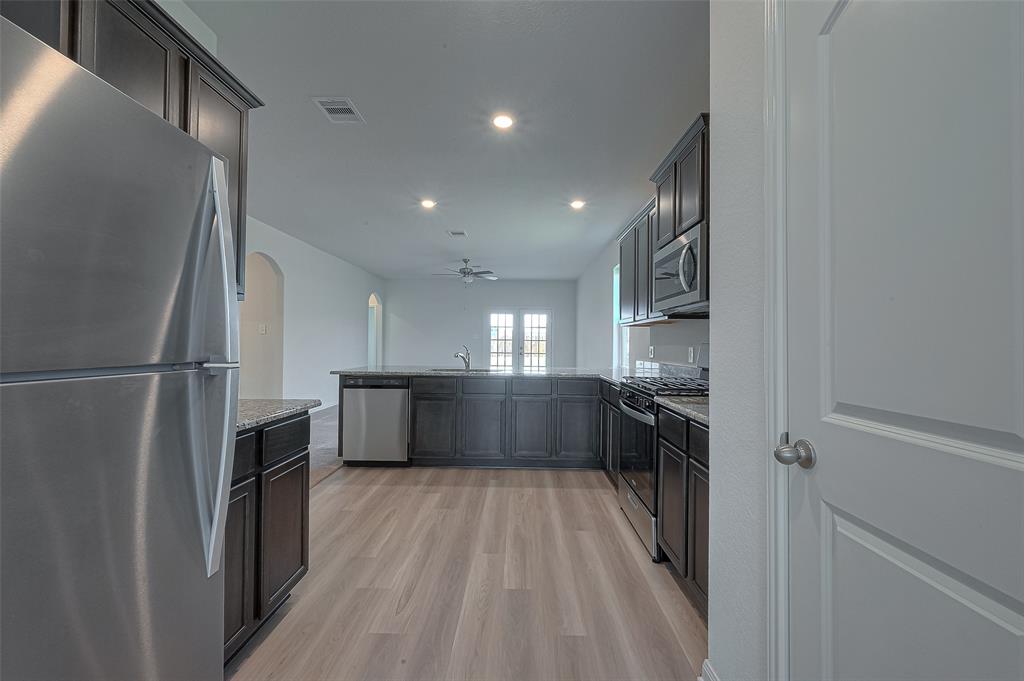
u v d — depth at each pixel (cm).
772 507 108
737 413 131
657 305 296
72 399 80
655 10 205
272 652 172
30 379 74
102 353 84
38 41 73
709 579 151
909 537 72
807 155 97
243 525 166
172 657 103
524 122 305
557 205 484
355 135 324
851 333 85
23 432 72
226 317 115
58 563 78
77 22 125
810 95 96
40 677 75
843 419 87
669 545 227
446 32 219
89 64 128
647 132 318
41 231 74
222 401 115
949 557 66
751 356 123
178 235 102
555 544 268
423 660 168
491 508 328
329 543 268
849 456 85
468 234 621
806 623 98
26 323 72
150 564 97
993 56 59
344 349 838
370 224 572
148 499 96
